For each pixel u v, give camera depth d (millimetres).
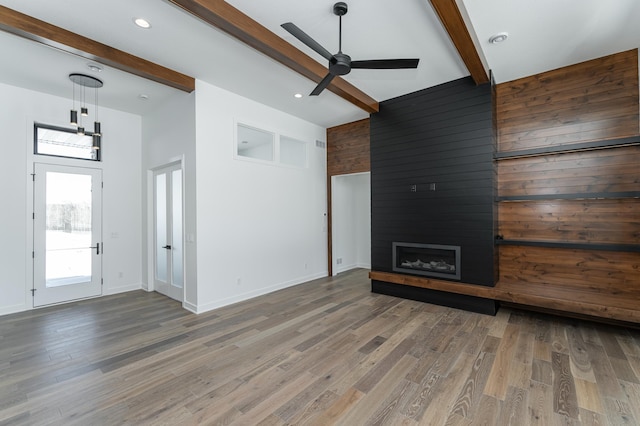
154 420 1923
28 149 4234
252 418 1931
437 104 4211
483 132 3840
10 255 4082
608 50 3355
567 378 2328
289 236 5395
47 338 3211
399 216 4605
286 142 6301
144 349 2928
